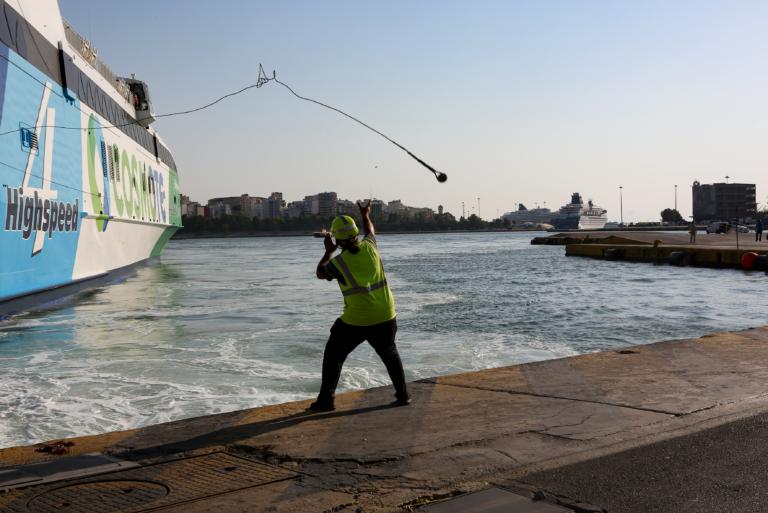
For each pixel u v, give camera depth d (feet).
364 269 20.21
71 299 85.20
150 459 16.46
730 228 338.95
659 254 153.07
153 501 13.56
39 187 74.69
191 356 44.39
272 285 106.42
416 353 44.68
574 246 189.57
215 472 15.37
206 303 79.00
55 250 80.43
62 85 84.23
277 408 21.26
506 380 24.57
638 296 82.69
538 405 20.76
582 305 73.26
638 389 22.54
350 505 13.19
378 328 20.47
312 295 88.28
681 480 13.99
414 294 86.33
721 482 13.84
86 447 17.71
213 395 33.32
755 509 12.48
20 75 70.08
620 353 29.40
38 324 61.98
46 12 81.51
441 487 14.07
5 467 16.16
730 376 24.31
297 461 16.05
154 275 133.90
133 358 44.11
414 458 16.01
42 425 28.55
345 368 38.65
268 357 43.57
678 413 19.26
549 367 26.76
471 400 21.70
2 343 51.29
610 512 12.49
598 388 22.86
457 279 112.98
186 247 412.16
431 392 22.98
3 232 65.31
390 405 21.27
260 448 17.12
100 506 13.29
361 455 16.33
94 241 98.94
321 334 53.11
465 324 58.90
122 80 126.11
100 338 53.16
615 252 168.04
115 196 109.40
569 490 13.62
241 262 199.00
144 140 139.64
